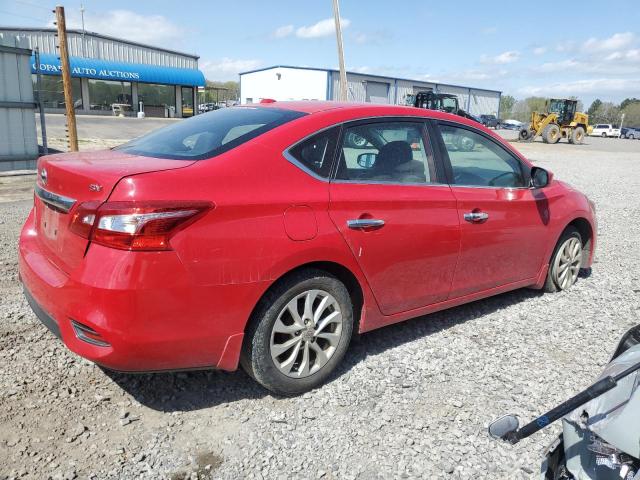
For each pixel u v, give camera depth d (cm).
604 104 11181
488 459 280
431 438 295
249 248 285
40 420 295
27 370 342
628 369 184
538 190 470
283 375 317
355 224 329
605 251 728
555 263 514
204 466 267
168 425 297
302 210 307
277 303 305
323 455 278
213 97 8300
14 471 255
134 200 259
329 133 335
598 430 178
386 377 356
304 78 5134
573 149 3478
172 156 310
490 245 422
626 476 169
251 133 319
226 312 285
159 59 4922
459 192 397
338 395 333
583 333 439
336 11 1733
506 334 432
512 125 7738
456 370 370
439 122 401
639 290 554
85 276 263
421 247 369
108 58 4606
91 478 254
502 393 343
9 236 654
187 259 268
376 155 357
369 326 362
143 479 256
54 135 2195
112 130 2695
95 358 270
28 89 1208
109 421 298
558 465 193
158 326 267
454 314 470
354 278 342
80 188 275
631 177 1762
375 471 268
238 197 285
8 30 4162
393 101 5744
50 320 293
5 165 1198
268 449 281
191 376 348
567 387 353
